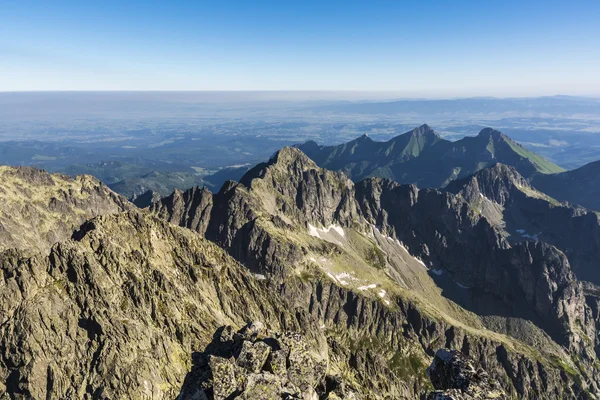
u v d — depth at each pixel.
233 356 42.81
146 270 125.38
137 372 94.19
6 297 97.81
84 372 93.31
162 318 112.94
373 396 143.75
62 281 105.56
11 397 88.12
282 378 40.59
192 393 38.25
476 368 43.62
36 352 92.06
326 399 42.06
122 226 135.38
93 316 100.88
